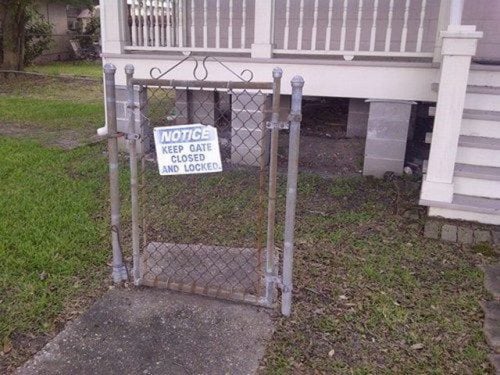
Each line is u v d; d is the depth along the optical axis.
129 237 3.70
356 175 5.46
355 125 7.15
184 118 6.51
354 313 2.81
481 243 3.68
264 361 2.43
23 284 2.99
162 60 5.47
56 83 12.61
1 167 5.18
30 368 2.35
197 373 2.35
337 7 6.35
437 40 4.73
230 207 4.36
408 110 5.08
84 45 19.53
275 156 2.55
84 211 4.10
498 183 4.05
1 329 2.58
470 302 2.94
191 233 3.83
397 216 4.22
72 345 2.52
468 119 4.36
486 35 5.98
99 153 5.98
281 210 4.30
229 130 6.42
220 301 2.92
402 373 2.37
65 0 16.22
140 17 5.70
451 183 3.99
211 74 5.39
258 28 5.09
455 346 2.56
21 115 8.34
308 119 8.21
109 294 2.96
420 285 3.12
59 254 3.37
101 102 10.08
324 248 3.60
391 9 4.92
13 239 3.51
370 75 5.00
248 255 3.46
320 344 2.56
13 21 13.43
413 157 6.03
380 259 3.44
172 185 4.86
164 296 2.96
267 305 2.84
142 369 2.37
